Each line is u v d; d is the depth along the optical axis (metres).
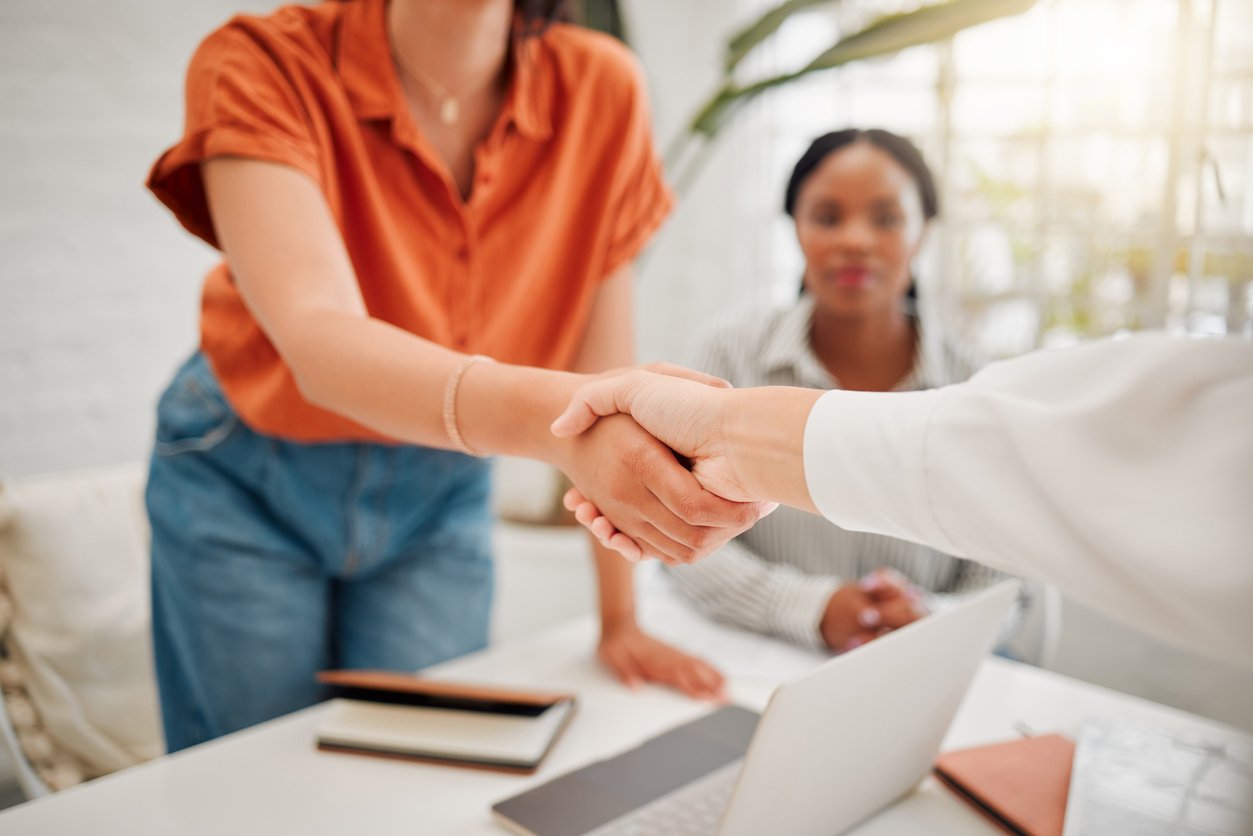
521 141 1.06
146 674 1.38
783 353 1.45
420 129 1.02
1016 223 2.18
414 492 1.12
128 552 1.40
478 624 1.23
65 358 1.96
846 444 0.53
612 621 1.09
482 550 1.21
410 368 0.75
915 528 0.51
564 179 1.09
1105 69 2.01
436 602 1.19
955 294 2.25
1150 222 1.99
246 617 1.08
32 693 1.29
